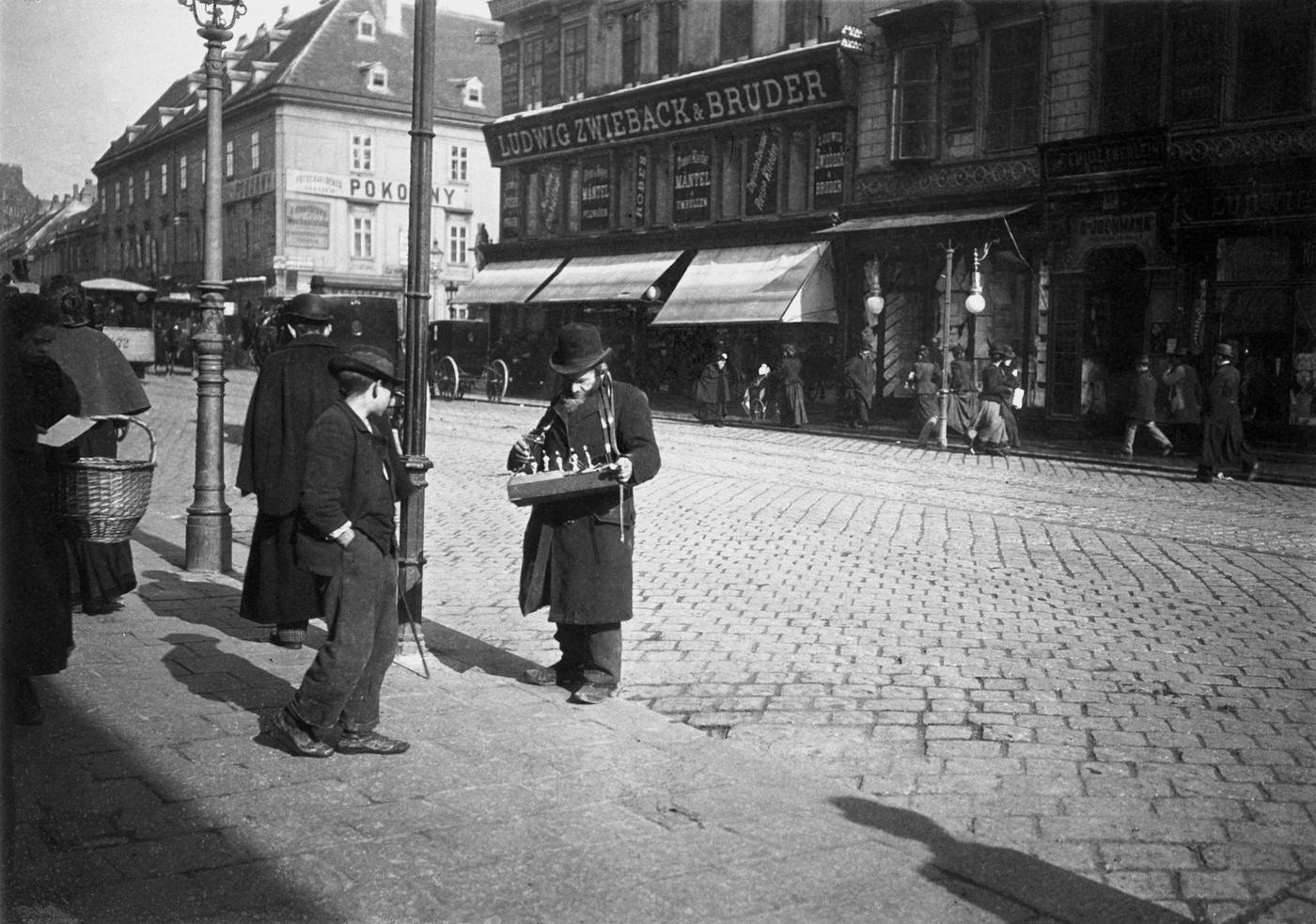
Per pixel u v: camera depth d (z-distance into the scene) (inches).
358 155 1656.0
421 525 240.2
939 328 954.7
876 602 311.0
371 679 180.2
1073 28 845.2
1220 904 137.3
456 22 1836.9
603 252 1263.5
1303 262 730.8
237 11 324.2
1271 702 221.8
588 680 214.1
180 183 1705.2
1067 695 226.7
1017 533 432.1
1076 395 856.9
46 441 224.5
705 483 572.4
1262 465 684.1
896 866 143.6
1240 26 745.6
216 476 322.7
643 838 149.9
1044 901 135.6
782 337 1061.1
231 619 265.9
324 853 142.9
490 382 1192.2
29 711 184.4
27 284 345.7
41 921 123.1
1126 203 807.7
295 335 247.0
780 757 189.5
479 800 161.6
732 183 1125.7
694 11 1147.3
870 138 999.6
